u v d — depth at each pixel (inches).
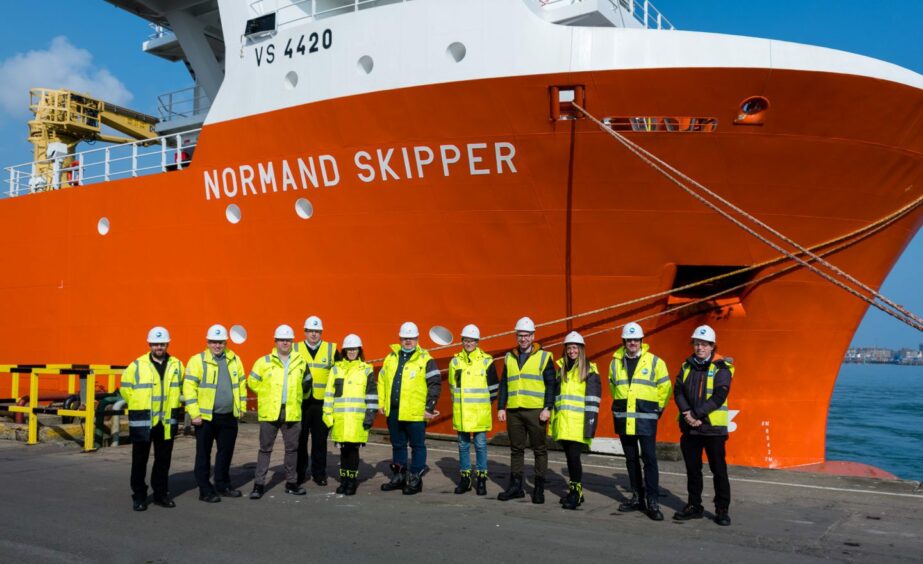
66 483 303.7
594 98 346.3
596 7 389.1
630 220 366.3
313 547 214.5
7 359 623.2
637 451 262.1
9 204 623.5
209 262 482.3
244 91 447.2
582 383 266.2
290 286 447.8
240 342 477.7
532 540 223.1
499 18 359.3
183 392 275.9
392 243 406.9
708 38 335.6
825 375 419.2
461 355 293.9
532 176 366.9
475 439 290.5
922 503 273.7
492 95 358.3
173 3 580.4
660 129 346.3
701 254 372.8
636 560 204.1
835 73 331.6
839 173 359.9
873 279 403.9
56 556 204.4
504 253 386.3
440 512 258.5
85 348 563.2
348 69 398.9
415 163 386.9
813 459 425.4
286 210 439.5
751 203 362.9
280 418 282.4
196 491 293.1
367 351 430.3
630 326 261.3
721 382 243.9
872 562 204.2
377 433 442.0
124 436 415.2
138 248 522.9
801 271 383.2
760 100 338.0
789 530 235.9
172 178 495.8
